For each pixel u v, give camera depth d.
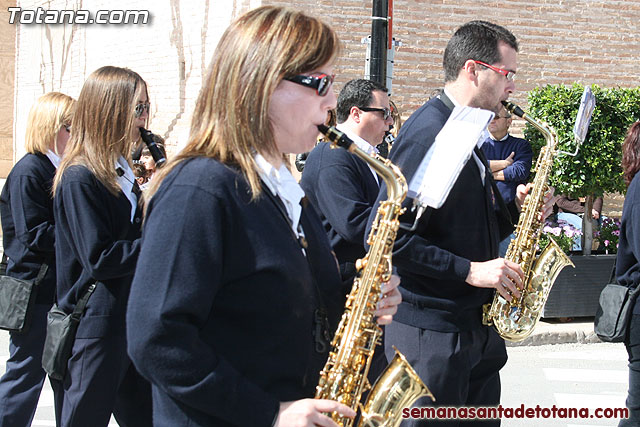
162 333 1.78
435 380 3.11
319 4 8.73
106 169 3.21
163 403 1.95
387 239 2.28
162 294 1.79
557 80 9.70
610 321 4.02
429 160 2.83
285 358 1.94
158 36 10.81
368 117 4.32
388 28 6.46
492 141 7.09
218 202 1.84
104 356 3.28
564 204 9.02
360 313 2.19
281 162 2.09
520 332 3.44
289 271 1.91
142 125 3.49
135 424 3.55
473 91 3.17
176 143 9.98
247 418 1.83
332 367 2.11
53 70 13.91
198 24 9.91
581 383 6.00
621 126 7.48
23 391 3.93
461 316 3.14
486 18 9.35
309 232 2.15
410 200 2.94
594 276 7.48
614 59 9.86
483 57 3.13
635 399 3.99
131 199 3.33
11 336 3.97
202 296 1.81
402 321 3.18
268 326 1.91
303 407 1.87
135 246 3.17
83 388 3.28
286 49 1.92
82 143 3.26
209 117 1.96
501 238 3.54
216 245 1.83
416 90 9.16
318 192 3.84
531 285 3.66
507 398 5.61
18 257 3.94
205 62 9.77
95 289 3.27
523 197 3.77
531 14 9.52
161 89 10.72
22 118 15.05
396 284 2.31
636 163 4.11
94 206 3.17
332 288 2.17
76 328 3.28
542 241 7.50
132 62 11.50
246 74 1.91
